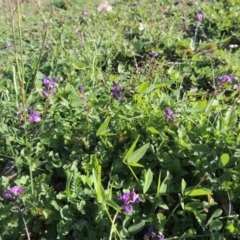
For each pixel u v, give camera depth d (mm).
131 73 470
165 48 529
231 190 301
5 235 297
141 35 581
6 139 347
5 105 389
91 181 309
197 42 575
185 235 282
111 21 635
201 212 295
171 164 320
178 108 359
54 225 303
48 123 365
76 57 493
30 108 377
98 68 468
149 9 688
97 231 290
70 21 659
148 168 316
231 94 414
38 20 674
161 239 274
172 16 655
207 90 439
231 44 561
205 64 499
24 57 540
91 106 366
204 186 307
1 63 526
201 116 340
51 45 558
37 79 433
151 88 367
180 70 474
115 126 348
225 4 664
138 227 284
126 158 298
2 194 318
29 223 303
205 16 612
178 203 307
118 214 291
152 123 337
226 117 342
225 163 299
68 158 341
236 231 275
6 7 709
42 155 344
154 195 306
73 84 429
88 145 340
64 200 309
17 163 335
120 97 364
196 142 331
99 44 521
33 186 318
